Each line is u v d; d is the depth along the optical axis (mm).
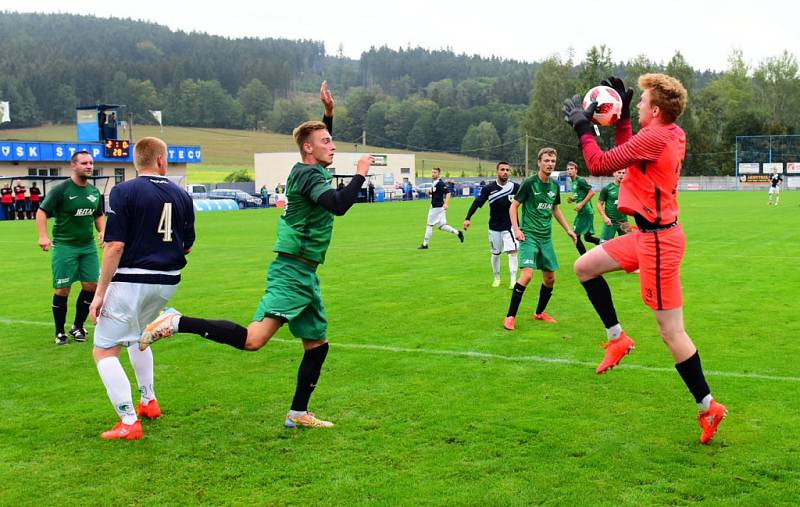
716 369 6512
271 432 5098
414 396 5844
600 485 4145
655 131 4703
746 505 3889
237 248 18906
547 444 4770
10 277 13562
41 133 130500
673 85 4688
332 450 4738
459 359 7023
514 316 8445
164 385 6277
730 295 10461
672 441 4801
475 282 12219
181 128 152750
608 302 5230
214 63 191000
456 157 135625
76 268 8055
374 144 148000
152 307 5223
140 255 5098
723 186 67750
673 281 4863
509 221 11383
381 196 60562
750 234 20672
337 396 5875
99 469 4496
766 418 5211
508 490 4090
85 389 6242
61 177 37500
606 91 5336
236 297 10914
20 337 8398
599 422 5172
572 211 33719
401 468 4426
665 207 4805
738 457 4527
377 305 10031
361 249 18047
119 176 45219
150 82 158250
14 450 4828
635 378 6273
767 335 7875
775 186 39000
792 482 4164
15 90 138125
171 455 4711
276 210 43500
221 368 6812
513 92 171000
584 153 4961
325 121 5355
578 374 6438
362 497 4043
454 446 4762
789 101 92125
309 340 5203
